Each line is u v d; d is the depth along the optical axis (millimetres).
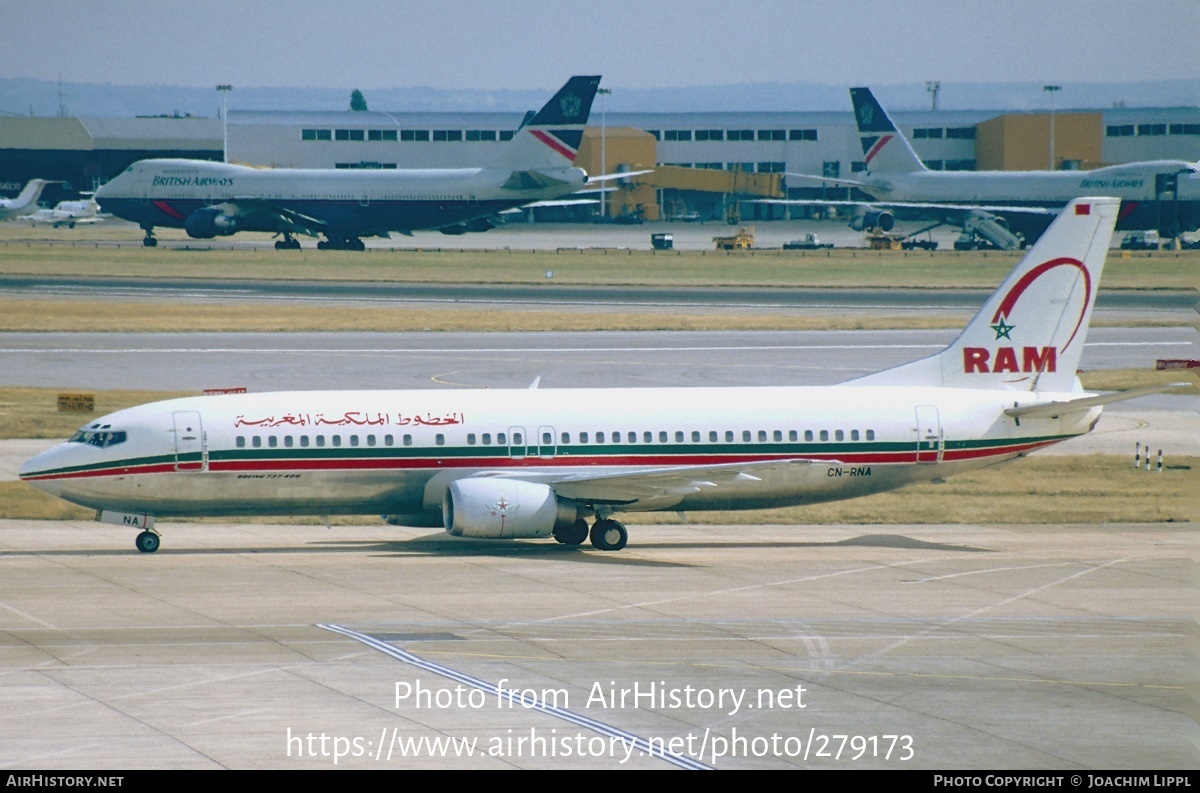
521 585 130875
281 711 89562
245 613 117000
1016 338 164000
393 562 142750
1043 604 125688
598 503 152875
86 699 91438
